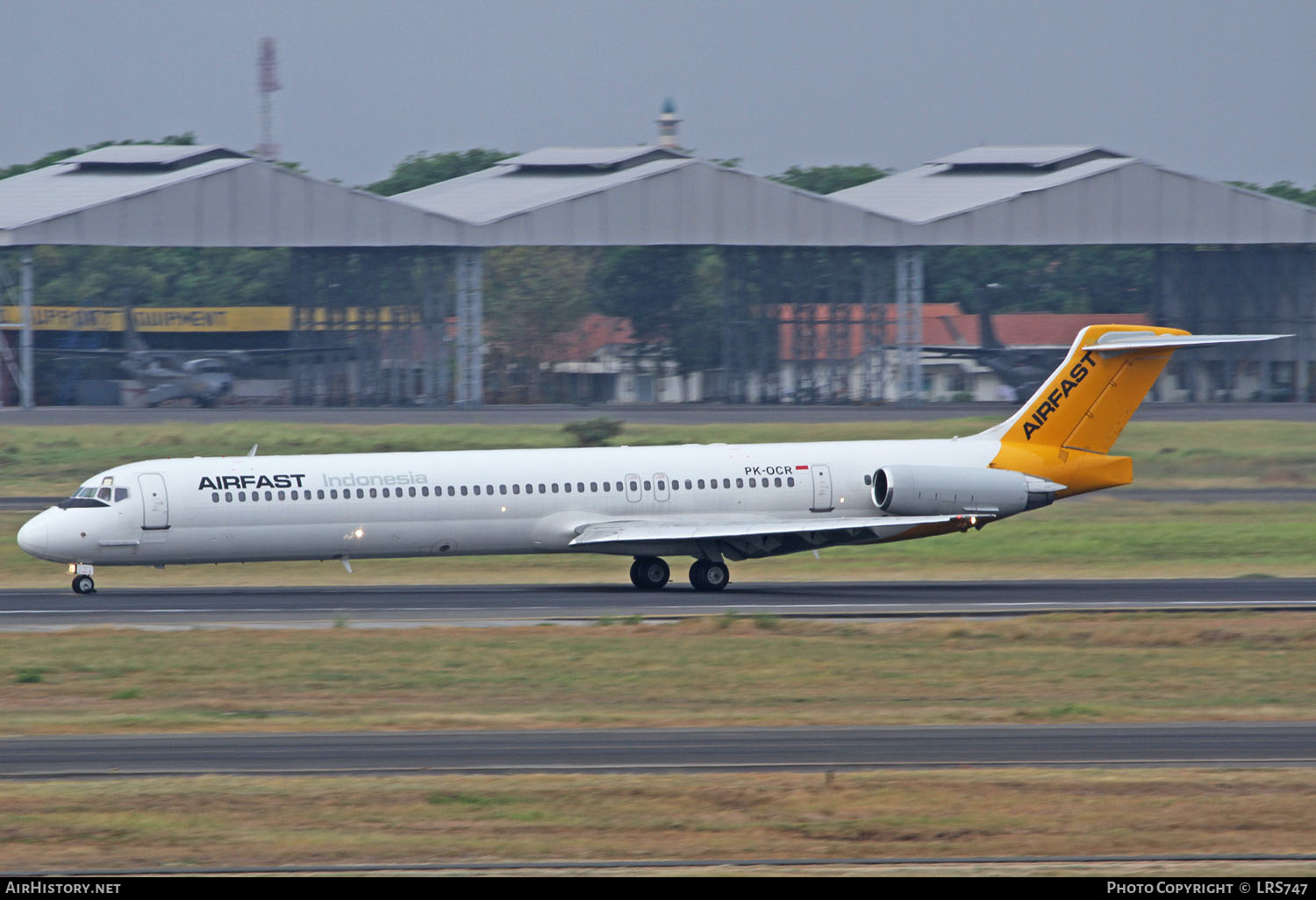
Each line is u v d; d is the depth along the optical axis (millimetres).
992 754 82875
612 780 75625
